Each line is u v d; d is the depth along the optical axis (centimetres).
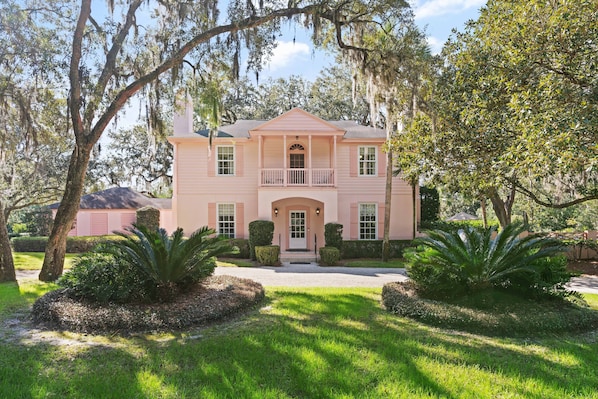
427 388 351
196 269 684
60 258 959
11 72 1033
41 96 1091
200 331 523
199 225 1750
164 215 2480
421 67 983
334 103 2719
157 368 394
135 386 350
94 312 540
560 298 657
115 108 959
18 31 943
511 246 638
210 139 1289
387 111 1102
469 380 370
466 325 548
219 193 1761
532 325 535
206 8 966
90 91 934
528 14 729
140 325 520
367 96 1123
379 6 944
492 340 506
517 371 395
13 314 609
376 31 1048
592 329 563
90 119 952
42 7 975
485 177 941
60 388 347
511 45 761
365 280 1055
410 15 967
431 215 1822
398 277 1119
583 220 2522
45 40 939
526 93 662
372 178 1798
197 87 1102
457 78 935
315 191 1669
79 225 2097
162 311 551
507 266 643
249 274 1172
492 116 855
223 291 689
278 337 488
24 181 2181
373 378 371
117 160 2938
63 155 2384
